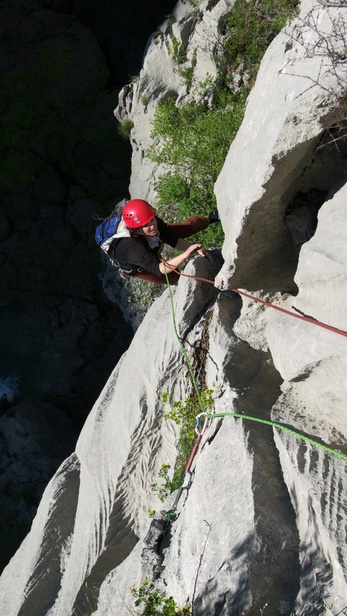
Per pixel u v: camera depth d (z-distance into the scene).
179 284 6.12
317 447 4.21
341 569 3.54
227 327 5.62
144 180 12.42
